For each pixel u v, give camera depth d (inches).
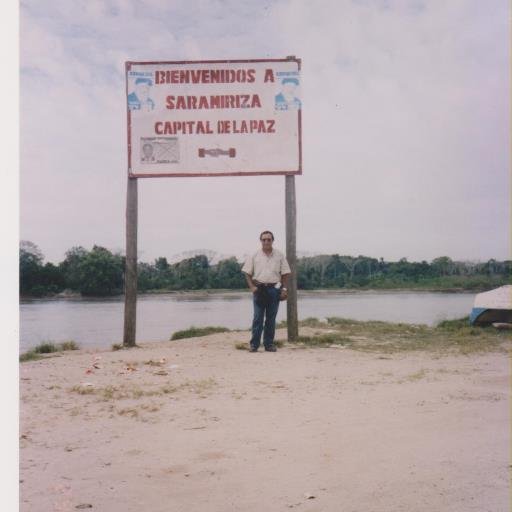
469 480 149.0
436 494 140.3
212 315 1208.8
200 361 354.3
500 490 142.5
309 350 406.0
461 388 264.1
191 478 153.3
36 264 2062.0
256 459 167.5
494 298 535.8
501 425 199.9
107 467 161.9
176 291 2321.6
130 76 443.2
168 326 953.5
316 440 184.7
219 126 444.5
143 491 144.9
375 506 134.1
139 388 270.1
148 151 444.5
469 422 204.2
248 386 274.5
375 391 260.4
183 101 444.8
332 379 291.7
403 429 196.4
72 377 299.0
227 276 2422.5
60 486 148.3
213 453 173.3
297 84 444.1
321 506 134.6
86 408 230.7
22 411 225.3
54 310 1456.7
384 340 463.5
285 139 444.5
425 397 245.6
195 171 444.8
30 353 414.0
